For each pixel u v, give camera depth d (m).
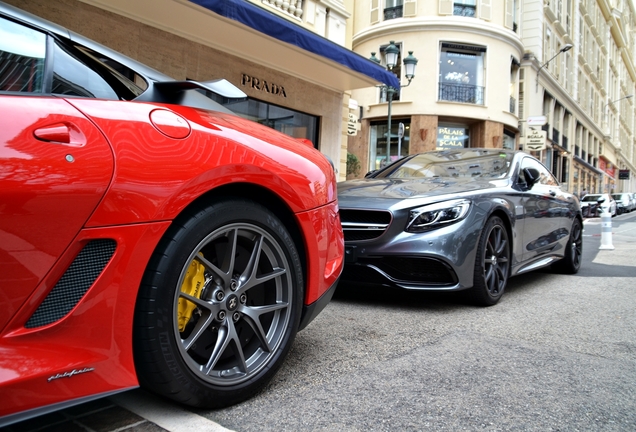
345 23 10.47
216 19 6.71
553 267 5.57
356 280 3.50
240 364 1.76
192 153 1.57
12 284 1.19
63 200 1.26
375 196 3.55
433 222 3.28
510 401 1.88
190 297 1.59
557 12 29.61
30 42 1.47
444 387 2.00
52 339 1.28
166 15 6.59
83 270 1.33
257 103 8.68
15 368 1.19
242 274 1.79
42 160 1.24
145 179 1.43
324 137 10.23
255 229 1.79
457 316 3.27
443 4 20.22
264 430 1.59
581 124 38.56
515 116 22.48
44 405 1.25
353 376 2.10
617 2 55.62
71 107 1.38
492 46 20.80
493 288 3.62
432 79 20.16
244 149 1.76
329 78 9.65
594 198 29.64
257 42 7.64
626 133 67.50
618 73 57.72
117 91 1.64
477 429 1.64
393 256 3.27
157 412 1.68
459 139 20.98
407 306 3.54
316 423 1.65
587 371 2.24
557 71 30.53
